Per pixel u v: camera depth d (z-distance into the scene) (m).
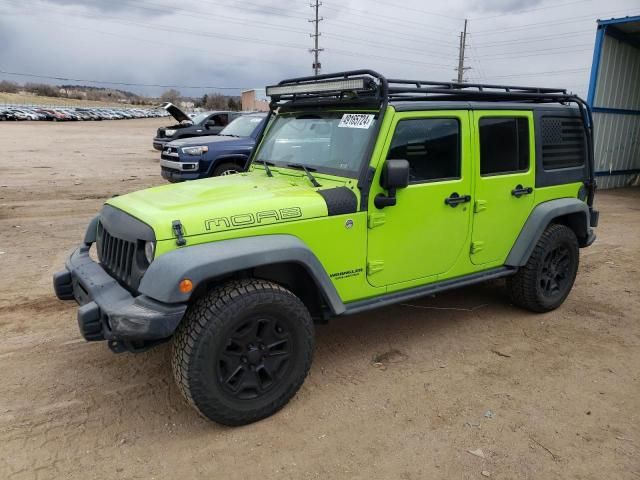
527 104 4.59
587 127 5.09
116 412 3.36
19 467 2.85
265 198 3.34
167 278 2.84
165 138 17.03
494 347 4.31
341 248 3.52
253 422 3.26
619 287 5.83
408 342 4.39
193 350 2.92
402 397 3.56
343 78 3.71
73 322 4.66
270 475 2.83
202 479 2.79
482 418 3.33
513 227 4.57
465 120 4.04
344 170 3.67
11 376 3.75
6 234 7.64
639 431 3.22
